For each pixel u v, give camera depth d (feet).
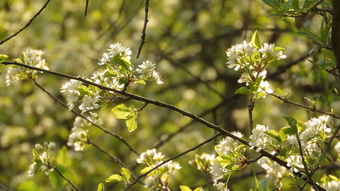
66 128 47.96
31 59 16.28
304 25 27.14
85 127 19.62
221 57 43.14
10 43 45.47
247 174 31.01
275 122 43.60
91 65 44.37
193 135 46.78
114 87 14.85
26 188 23.03
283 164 14.39
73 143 19.51
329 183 14.98
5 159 50.55
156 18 48.55
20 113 49.49
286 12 14.62
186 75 49.73
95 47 46.24
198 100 51.78
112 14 51.26
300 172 14.80
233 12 42.47
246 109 43.91
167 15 49.08
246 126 44.21
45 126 49.08
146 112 52.60
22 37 46.68
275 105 44.09
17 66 16.14
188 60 48.34
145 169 16.67
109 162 48.26
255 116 43.62
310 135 14.28
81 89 14.71
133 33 48.96
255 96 14.83
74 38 46.85
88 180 45.09
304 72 27.09
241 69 14.97
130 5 49.01
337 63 13.52
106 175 45.47
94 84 14.34
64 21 49.88
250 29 33.96
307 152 14.19
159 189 16.70
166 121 52.95
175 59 47.65
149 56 46.55
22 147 50.19
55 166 19.70
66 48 44.45
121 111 14.88
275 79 36.09
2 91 48.65
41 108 47.32
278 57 14.58
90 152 47.26
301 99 36.70
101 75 14.85
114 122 48.03
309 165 14.25
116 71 14.58
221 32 44.39
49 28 47.65
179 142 46.55
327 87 22.47
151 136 51.08
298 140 13.34
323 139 14.46
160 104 14.76
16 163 50.93
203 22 46.60
